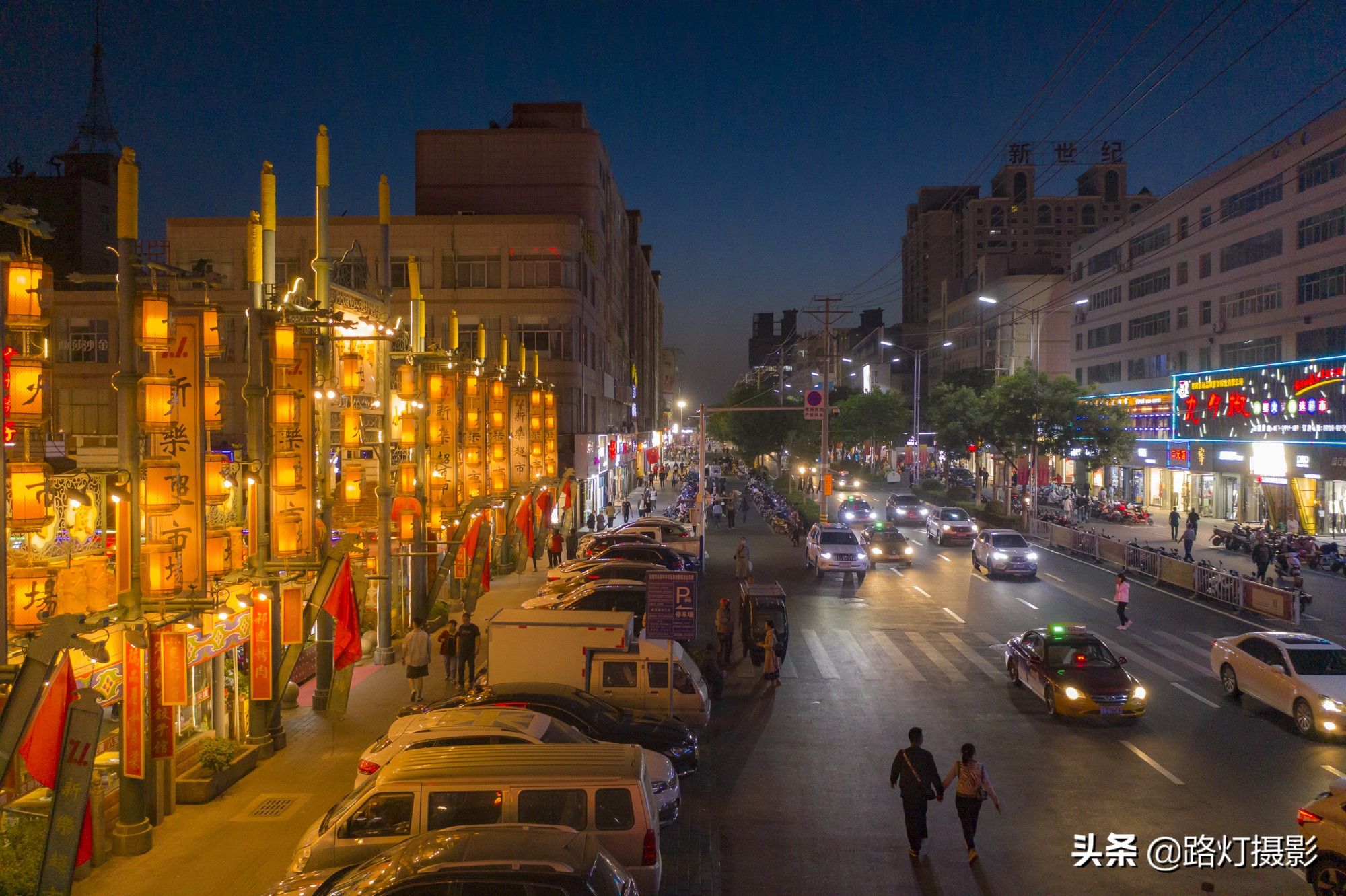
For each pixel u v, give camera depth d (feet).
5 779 29.76
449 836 25.12
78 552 33.71
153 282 34.81
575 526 141.59
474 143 170.30
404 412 69.36
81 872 32.55
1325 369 133.18
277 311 45.34
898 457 335.67
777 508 175.73
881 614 87.76
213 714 44.57
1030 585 104.53
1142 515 165.27
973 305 321.32
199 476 35.68
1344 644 73.72
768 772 46.62
